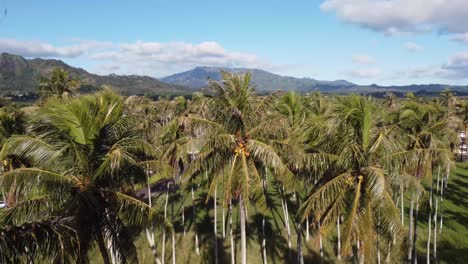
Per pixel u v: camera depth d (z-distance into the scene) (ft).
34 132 45.62
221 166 60.34
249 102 60.34
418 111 77.41
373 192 45.80
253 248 103.60
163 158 80.69
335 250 99.66
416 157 50.70
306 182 58.85
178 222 125.59
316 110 90.38
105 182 47.24
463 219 119.85
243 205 63.98
